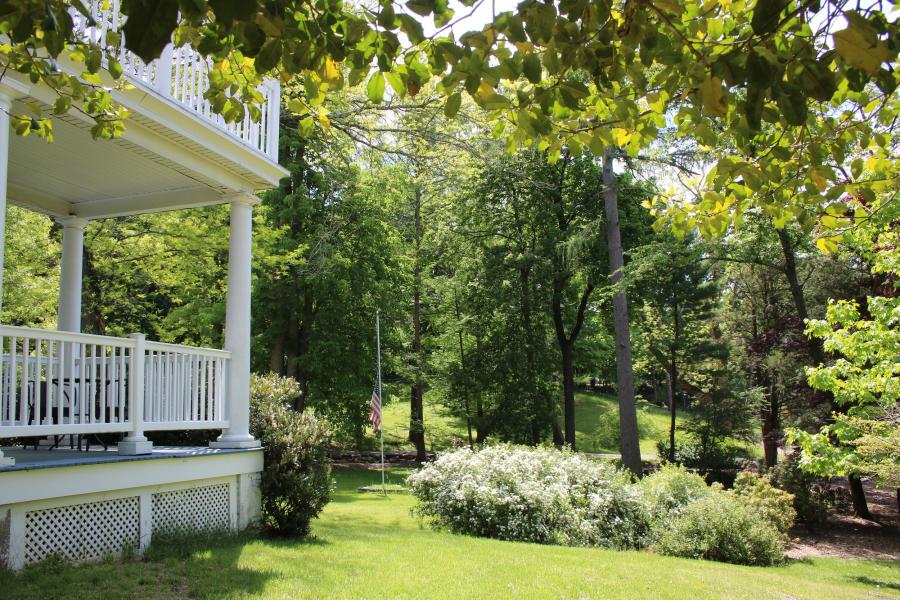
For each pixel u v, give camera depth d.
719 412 22.39
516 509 10.99
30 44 3.21
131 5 1.87
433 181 19.05
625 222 22.20
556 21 2.59
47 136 3.96
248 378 8.05
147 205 8.88
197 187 8.53
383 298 23.86
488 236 24.67
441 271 31.56
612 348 30.09
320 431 8.42
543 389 24.70
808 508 16.25
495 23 2.57
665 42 2.85
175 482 6.86
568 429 23.61
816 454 10.91
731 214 4.40
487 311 25.06
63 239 9.30
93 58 3.55
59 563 5.62
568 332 25.95
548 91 2.84
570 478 12.09
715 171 3.75
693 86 2.87
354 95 14.88
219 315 16.66
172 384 7.25
